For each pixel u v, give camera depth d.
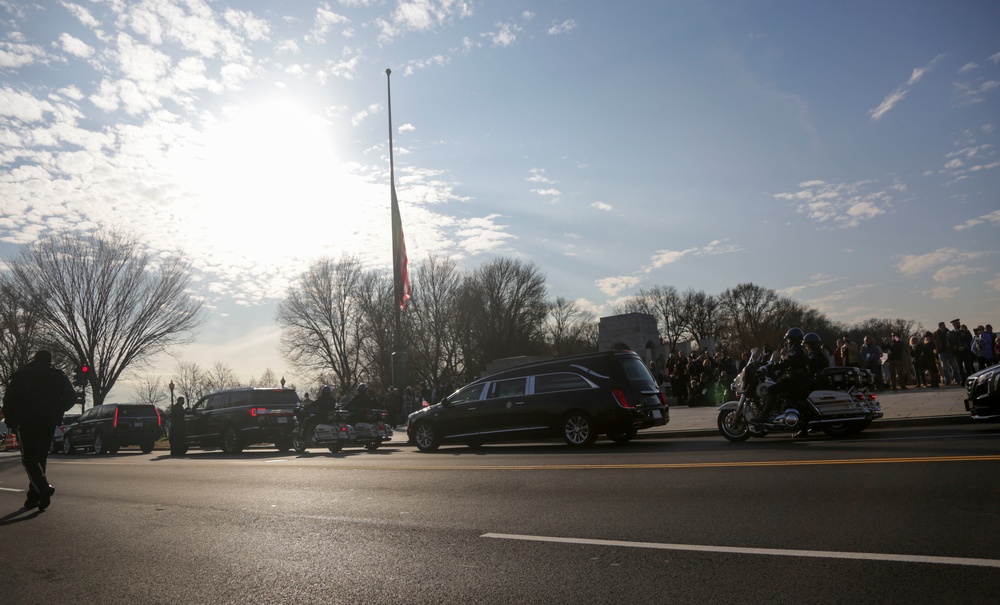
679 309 97.88
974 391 12.38
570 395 15.48
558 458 12.78
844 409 13.12
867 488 7.42
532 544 6.18
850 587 4.48
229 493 10.67
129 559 6.50
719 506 7.16
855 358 22.98
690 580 4.85
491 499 8.62
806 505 6.88
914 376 25.83
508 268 76.88
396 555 6.11
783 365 13.59
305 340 67.12
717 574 4.94
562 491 8.82
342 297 67.44
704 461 10.46
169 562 6.30
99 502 10.45
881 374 24.38
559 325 96.94
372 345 67.00
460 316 71.94
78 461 20.95
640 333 40.97
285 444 22.58
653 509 7.27
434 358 71.94
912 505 6.52
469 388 17.09
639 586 4.80
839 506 6.72
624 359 15.60
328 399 20.91
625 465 10.69
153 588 5.48
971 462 8.41
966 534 5.46
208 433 23.11
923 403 17.17
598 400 15.16
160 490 11.58
